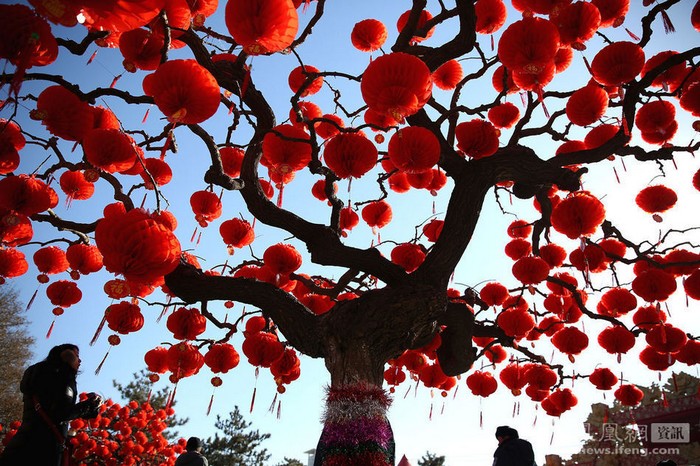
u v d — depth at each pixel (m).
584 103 4.40
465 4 4.55
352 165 3.80
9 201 3.63
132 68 3.43
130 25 2.01
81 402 3.59
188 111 2.80
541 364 6.60
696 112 4.47
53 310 4.96
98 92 3.43
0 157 3.53
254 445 25.81
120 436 12.48
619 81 4.25
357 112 5.18
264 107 4.45
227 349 5.25
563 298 6.46
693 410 9.55
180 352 4.89
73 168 4.17
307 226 4.57
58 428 3.40
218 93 2.84
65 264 5.04
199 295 4.38
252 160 4.67
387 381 6.63
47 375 3.48
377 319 3.98
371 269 4.39
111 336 4.28
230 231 5.29
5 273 4.61
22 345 22.86
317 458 3.45
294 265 4.78
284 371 5.31
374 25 4.80
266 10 2.63
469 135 4.50
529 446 5.19
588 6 4.03
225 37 4.11
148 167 4.71
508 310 5.69
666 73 4.68
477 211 4.59
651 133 4.90
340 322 4.05
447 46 4.73
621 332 5.82
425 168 3.68
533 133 5.59
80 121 3.21
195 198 5.15
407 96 3.16
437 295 4.19
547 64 3.71
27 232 4.21
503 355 6.86
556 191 6.40
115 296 3.18
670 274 5.29
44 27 2.48
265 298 4.33
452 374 5.70
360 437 3.34
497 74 5.66
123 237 2.68
